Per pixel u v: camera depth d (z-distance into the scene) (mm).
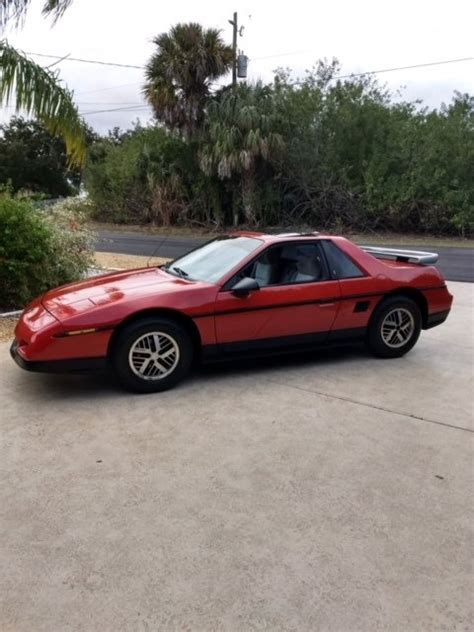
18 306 7219
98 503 2832
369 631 2008
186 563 2375
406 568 2354
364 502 2857
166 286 4574
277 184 21719
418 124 20234
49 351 4051
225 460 3295
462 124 19891
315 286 4887
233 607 2125
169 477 3094
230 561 2391
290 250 4906
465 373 4961
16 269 6871
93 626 2027
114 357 4254
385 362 5301
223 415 3965
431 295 5477
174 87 19391
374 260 5277
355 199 20891
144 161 24328
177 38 18719
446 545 2512
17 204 7090
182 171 23250
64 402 4191
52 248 7484
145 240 19391
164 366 4418
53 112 7617
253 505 2820
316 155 20906
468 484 3043
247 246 4973
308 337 4961
